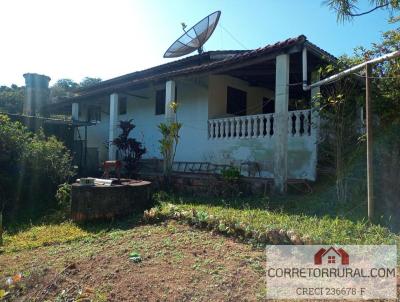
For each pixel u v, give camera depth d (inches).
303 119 357.4
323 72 305.7
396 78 262.8
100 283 155.3
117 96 533.3
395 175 278.7
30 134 407.2
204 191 358.3
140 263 174.2
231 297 134.8
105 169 323.0
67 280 161.3
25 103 770.2
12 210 332.8
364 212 231.0
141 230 237.5
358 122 302.0
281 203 277.9
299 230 191.2
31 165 365.4
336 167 284.8
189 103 493.7
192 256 177.8
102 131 682.8
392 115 276.8
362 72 259.0
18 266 186.4
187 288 144.3
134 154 483.2
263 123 396.5
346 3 173.6
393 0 165.9
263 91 548.7
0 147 352.2
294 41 305.9
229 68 371.9
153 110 565.6
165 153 401.1
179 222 240.8
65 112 811.4
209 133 459.5
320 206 258.5
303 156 348.5
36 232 263.3
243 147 414.0
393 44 270.2
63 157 400.2
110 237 229.0
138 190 295.0
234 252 177.9
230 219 216.1
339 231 191.3
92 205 278.1
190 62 524.7
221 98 479.8
